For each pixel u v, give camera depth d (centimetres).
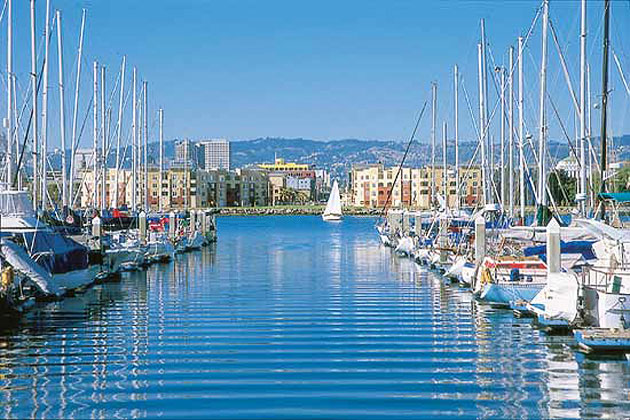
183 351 2370
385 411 1791
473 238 4969
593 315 2527
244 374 2097
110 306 3300
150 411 1788
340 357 2294
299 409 1800
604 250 2881
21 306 3036
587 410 1797
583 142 3797
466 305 3341
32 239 3434
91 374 2097
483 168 5644
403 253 6581
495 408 1814
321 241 8894
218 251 7062
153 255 5597
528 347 2422
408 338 2581
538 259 3491
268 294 3741
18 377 2062
